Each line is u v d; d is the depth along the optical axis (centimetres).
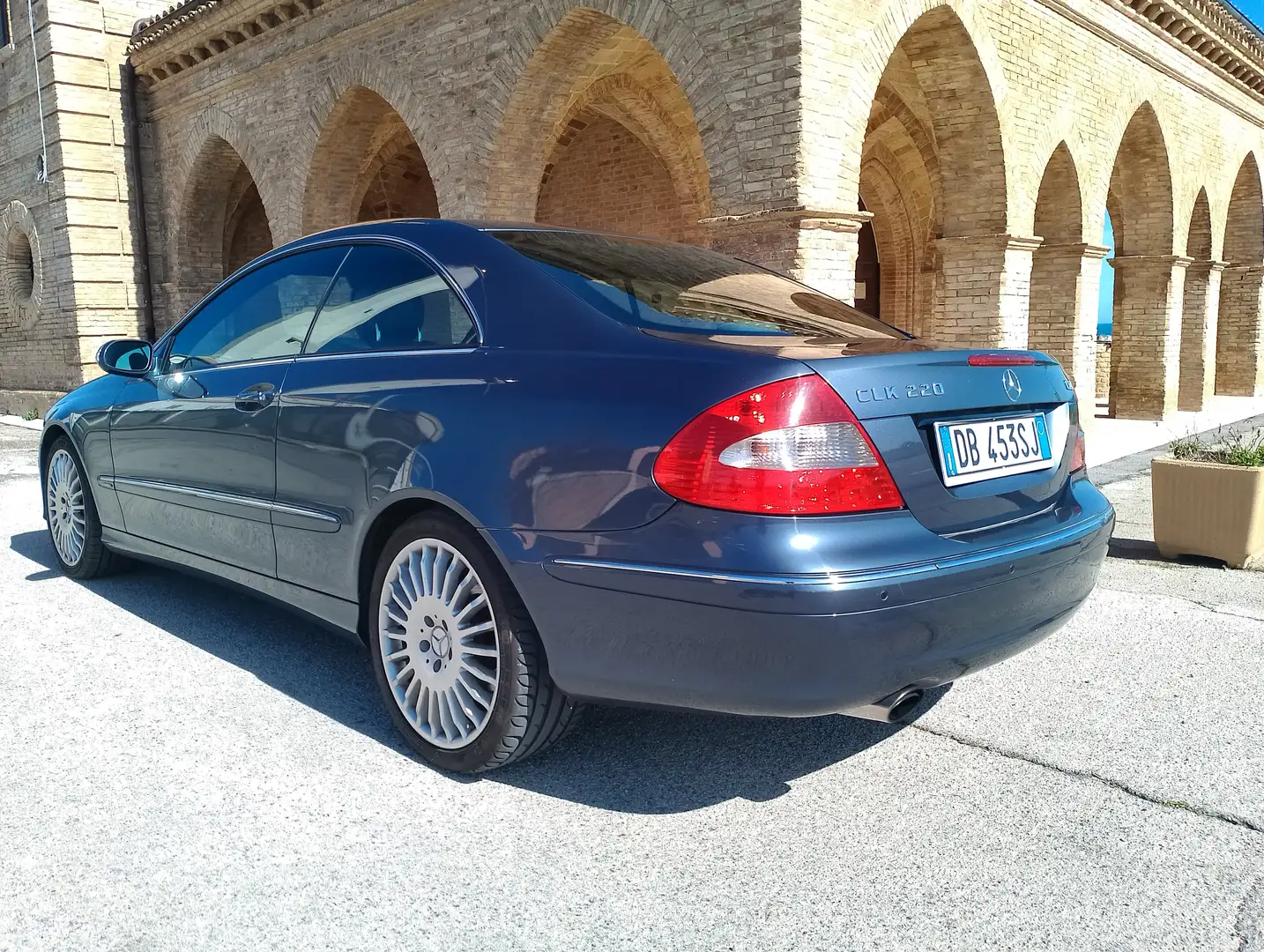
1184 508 552
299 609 335
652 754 293
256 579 354
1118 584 508
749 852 236
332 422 307
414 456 276
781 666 216
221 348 386
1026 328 1167
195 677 348
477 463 261
